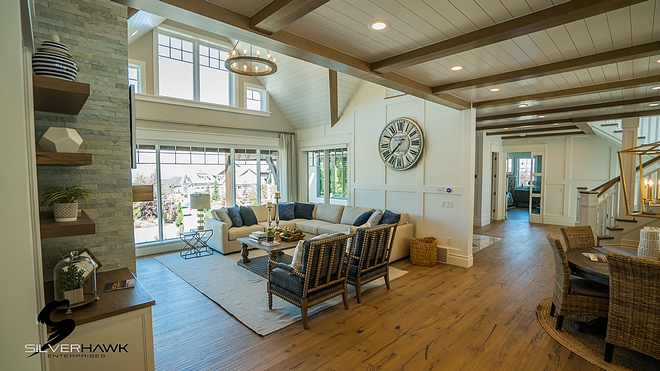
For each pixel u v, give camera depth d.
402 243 5.22
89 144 2.28
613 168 7.84
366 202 6.29
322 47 2.57
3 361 1.02
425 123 5.30
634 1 1.76
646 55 2.58
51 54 1.63
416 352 2.56
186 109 5.99
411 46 2.60
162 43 5.79
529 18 2.07
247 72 4.77
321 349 2.61
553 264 5.00
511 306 3.42
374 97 6.12
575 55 2.80
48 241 2.15
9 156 1.00
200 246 6.09
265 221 6.52
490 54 2.78
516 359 2.46
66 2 2.18
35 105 1.89
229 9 1.98
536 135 8.48
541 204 8.89
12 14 0.99
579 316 3.16
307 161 7.89
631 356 2.49
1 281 1.01
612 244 5.52
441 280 4.27
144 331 1.85
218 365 2.40
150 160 5.64
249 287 4.02
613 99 4.55
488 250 5.88
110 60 2.35
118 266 2.42
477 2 1.94
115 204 2.40
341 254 3.25
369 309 3.37
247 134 7.00
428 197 5.30
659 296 2.13
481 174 8.34
